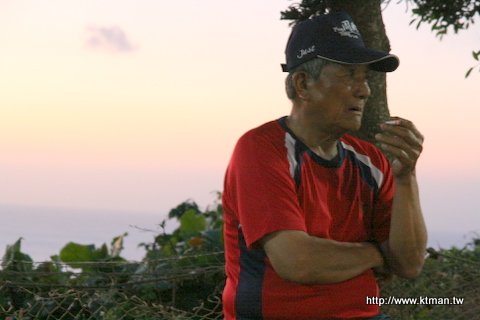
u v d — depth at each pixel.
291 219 2.37
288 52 2.57
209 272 4.22
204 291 4.45
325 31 2.47
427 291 4.44
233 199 2.54
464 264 4.57
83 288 3.93
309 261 2.35
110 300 4.05
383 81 4.90
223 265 4.39
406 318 4.37
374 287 2.62
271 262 2.38
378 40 4.99
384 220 2.67
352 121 2.48
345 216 2.57
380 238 2.66
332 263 2.40
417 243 2.59
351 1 4.92
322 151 2.57
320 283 2.39
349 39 2.47
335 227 2.56
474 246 5.00
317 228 2.49
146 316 4.09
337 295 2.50
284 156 2.45
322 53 2.45
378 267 2.67
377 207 2.68
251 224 2.40
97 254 5.04
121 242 5.24
